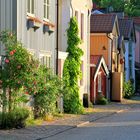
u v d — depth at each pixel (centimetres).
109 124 3288
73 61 4322
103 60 5816
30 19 3331
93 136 2614
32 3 3412
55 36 3953
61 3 4416
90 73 5484
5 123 2741
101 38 6269
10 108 2862
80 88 4747
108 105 5375
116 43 6688
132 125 3212
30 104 3284
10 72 2825
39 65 3145
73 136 2619
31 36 3384
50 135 2630
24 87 2858
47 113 3388
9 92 2856
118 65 6806
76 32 4409
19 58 2834
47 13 3734
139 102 6106
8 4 3095
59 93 3456
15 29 3125
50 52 3791
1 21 3023
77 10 4662
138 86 8419
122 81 6450
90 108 4753
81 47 4809
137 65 8688
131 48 7925
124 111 4584
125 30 7569
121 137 2569
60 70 4062
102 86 5934
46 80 3300
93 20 6322
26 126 2914
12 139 2405
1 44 2977
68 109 4078
